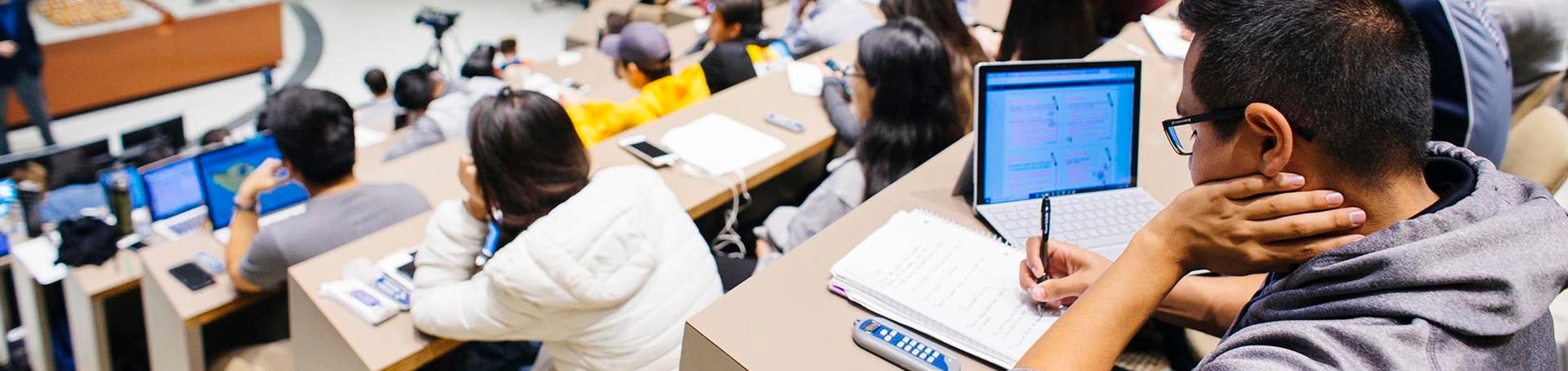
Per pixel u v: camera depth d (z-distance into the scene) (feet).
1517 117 5.71
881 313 2.97
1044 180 4.09
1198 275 3.31
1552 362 2.03
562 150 4.98
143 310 8.98
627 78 11.52
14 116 19.58
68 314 8.65
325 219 6.21
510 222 5.02
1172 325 3.49
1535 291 1.74
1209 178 2.17
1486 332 1.71
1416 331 1.72
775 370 2.67
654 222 4.69
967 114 6.00
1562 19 5.34
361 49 26.25
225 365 7.25
